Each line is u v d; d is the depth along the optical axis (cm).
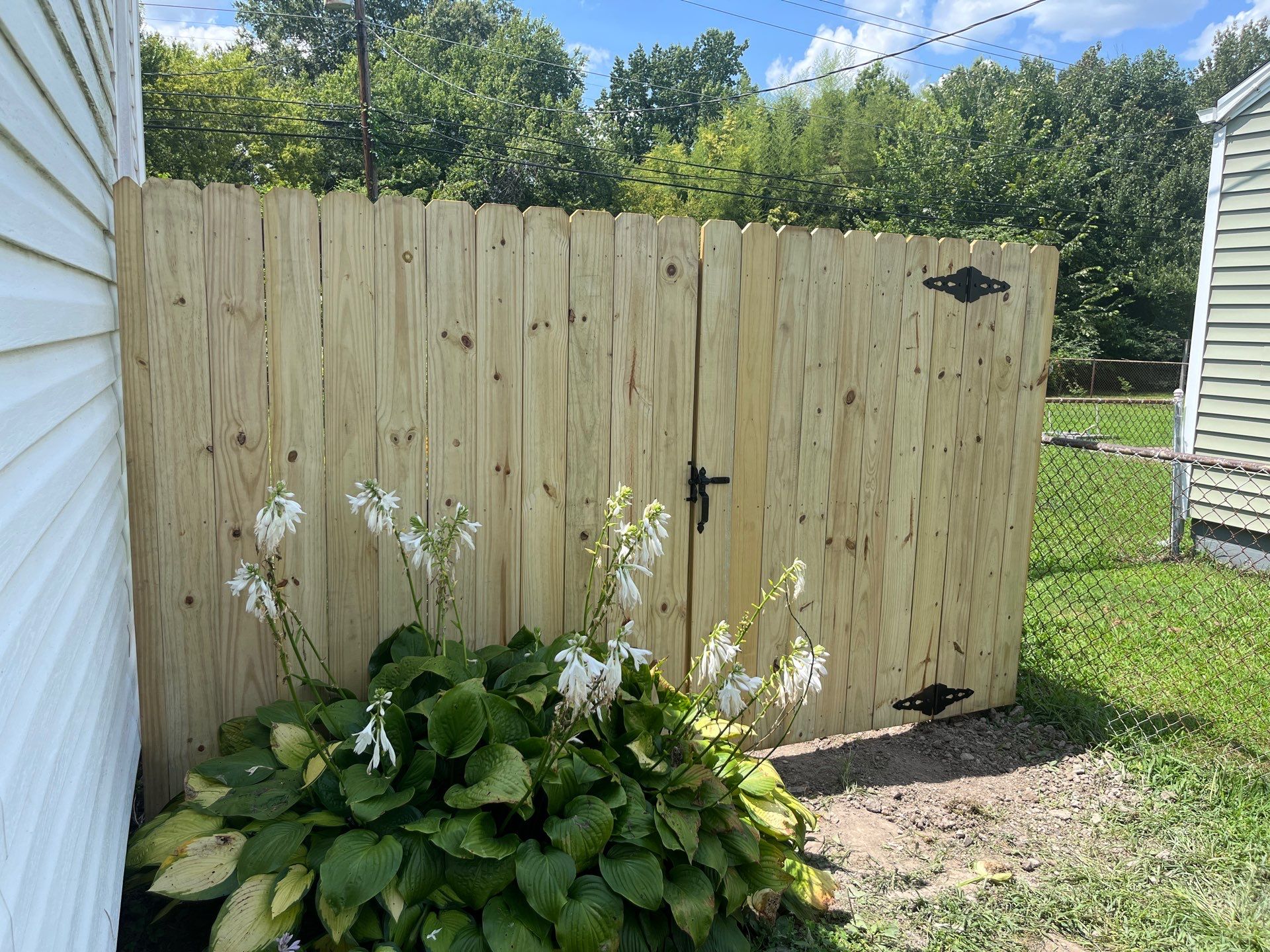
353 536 251
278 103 2300
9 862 89
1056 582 538
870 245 311
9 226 105
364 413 247
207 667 240
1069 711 363
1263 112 616
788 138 3566
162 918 204
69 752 131
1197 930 235
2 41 107
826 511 318
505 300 260
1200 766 319
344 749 205
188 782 210
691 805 211
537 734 221
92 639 163
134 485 228
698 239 285
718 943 207
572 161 3173
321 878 176
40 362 124
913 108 3456
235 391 234
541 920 183
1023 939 230
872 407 320
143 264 222
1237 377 637
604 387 277
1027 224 2928
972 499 347
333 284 240
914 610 342
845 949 223
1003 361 343
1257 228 623
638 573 290
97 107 211
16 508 101
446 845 185
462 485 262
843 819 286
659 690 264
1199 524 654
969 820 287
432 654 245
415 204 246
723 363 293
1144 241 2991
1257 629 456
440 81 3097
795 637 318
